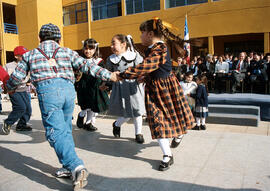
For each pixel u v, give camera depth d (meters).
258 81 9.44
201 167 3.01
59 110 2.53
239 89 10.38
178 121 2.96
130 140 4.25
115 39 3.89
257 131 5.55
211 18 14.70
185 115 2.99
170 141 4.13
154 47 2.92
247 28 13.73
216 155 3.39
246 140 4.05
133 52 3.99
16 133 4.88
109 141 4.21
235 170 2.90
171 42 3.23
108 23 18.78
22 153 3.66
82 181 2.41
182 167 3.02
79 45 20.72
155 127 2.91
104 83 4.24
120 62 3.91
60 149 2.45
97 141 4.22
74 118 6.86
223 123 6.37
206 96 5.59
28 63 2.57
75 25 20.77
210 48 14.90
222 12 14.34
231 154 3.42
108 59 4.04
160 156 3.45
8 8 23.00
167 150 3.02
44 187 2.59
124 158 3.39
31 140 4.37
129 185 2.60
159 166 2.97
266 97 6.89
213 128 5.89
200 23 15.07
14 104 4.68
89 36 19.81
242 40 16.45
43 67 2.48
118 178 2.77
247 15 13.66
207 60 10.87
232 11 14.05
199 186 2.54
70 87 2.61
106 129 5.07
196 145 3.83
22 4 21.27
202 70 10.85
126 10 17.97
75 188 2.40
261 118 6.70
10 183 2.69
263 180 2.64
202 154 3.44
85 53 4.52
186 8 15.41
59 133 2.48
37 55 2.51
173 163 3.15
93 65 2.68
